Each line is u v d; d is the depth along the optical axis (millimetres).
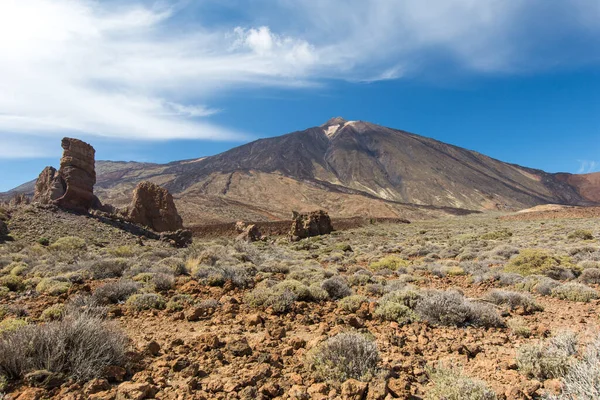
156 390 4633
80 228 38781
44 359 4711
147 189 52625
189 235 43875
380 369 5043
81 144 46281
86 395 4293
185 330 7660
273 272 16469
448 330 7500
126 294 10562
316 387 4578
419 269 18281
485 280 14039
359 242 43844
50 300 10469
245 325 8000
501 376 4926
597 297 10312
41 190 46750
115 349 5234
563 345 5391
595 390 3422
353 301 9703
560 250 21922
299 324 8117
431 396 4203
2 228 33250
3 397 4148
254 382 4844
